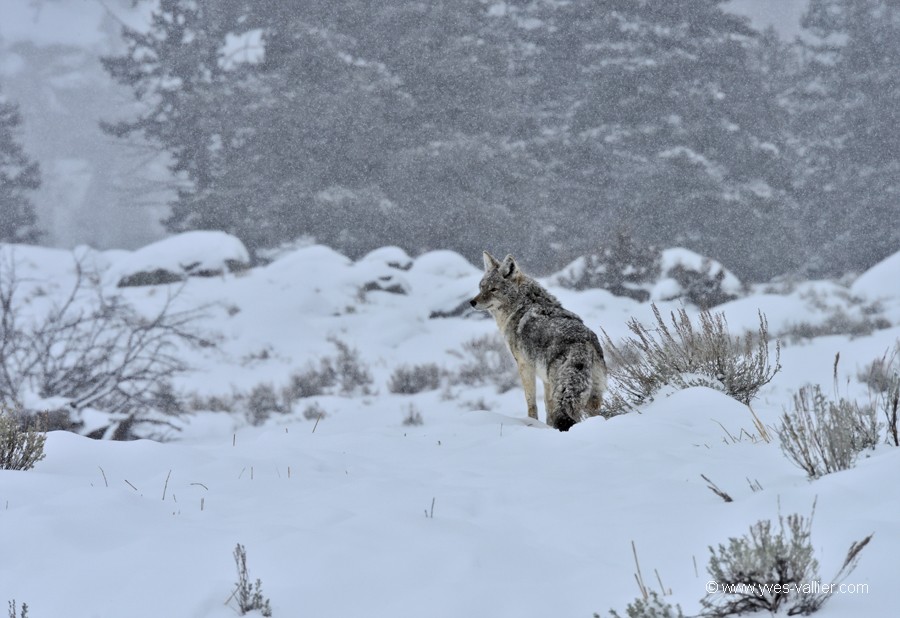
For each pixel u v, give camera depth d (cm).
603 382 3466
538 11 19988
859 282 11950
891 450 1844
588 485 1953
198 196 18000
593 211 17912
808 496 1521
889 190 19138
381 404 7306
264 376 8769
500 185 17988
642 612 1102
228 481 2138
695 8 19100
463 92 18425
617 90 18425
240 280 11650
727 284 11156
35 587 1356
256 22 18912
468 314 11294
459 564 1374
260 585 1309
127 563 1417
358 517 1652
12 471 2112
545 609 1214
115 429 5031
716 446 2359
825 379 6094
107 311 6988
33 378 5397
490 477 2147
